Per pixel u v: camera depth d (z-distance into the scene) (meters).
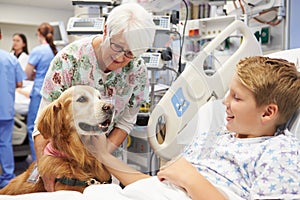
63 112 1.07
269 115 1.11
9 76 3.22
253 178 1.04
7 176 3.31
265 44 1.99
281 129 1.18
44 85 1.26
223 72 1.48
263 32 2.00
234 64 1.53
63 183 1.07
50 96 1.24
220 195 0.99
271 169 0.98
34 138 1.17
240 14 2.07
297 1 1.81
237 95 1.13
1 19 6.77
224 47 2.07
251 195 0.99
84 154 1.09
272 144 1.05
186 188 1.01
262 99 1.09
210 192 0.99
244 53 1.60
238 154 1.10
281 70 1.12
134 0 1.79
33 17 7.04
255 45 1.64
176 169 1.08
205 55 1.45
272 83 1.09
